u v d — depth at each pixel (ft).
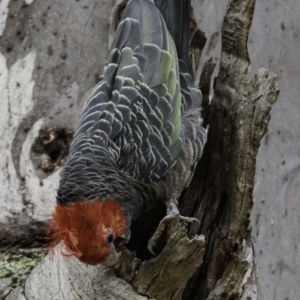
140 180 32.55
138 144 32.32
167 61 34.47
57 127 40.09
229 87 34.63
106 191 29.12
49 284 32.60
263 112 33.14
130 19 35.04
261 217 46.80
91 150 30.14
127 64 33.60
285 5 46.01
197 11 42.29
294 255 48.78
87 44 40.70
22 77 40.40
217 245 34.17
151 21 35.22
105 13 40.81
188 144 34.53
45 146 39.93
